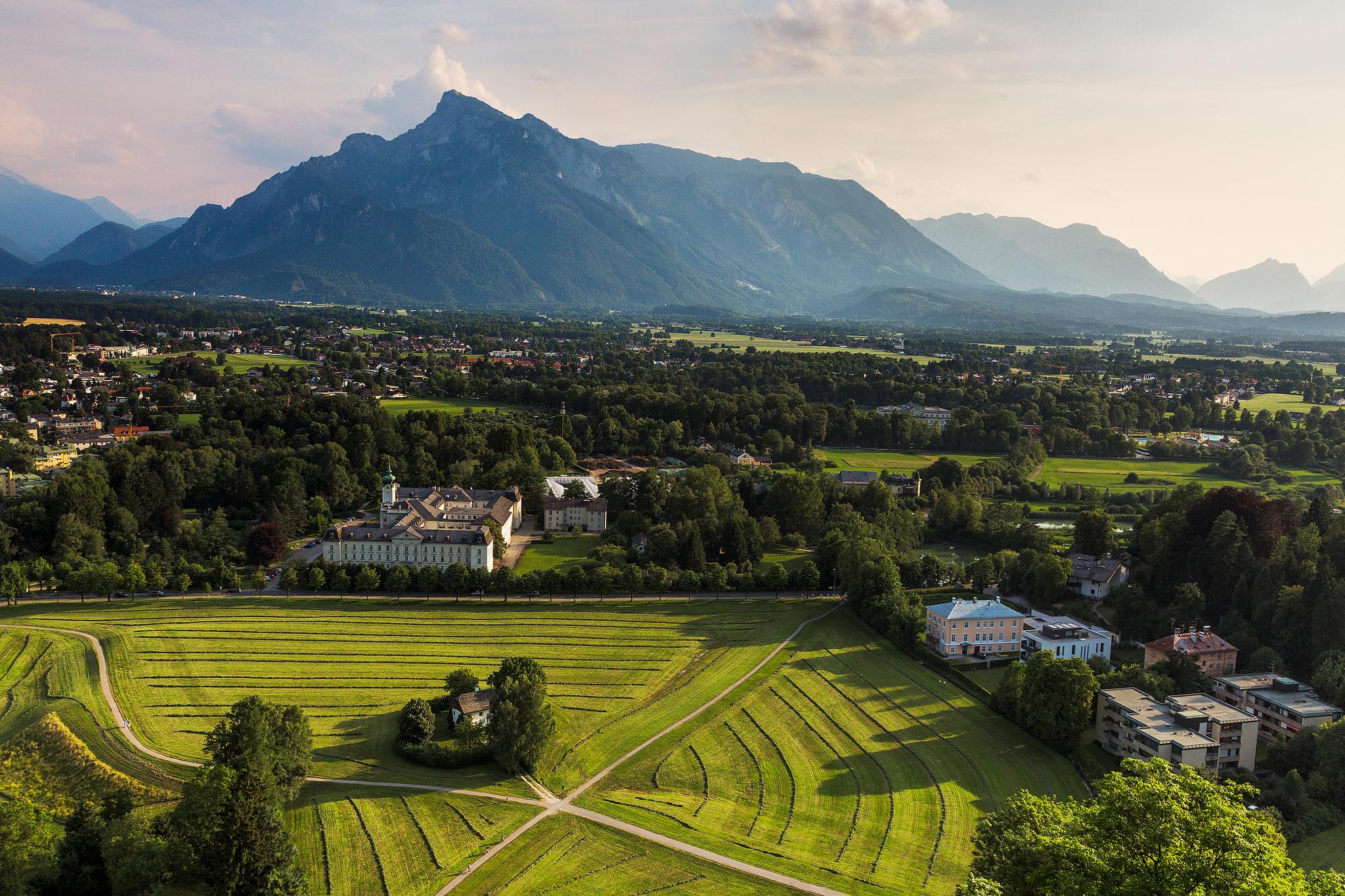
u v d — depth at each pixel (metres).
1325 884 82.44
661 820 146.50
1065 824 109.00
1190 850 86.00
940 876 132.88
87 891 123.62
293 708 156.38
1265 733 183.62
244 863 121.31
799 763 168.88
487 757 166.12
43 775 159.12
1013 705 189.25
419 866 132.25
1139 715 171.38
